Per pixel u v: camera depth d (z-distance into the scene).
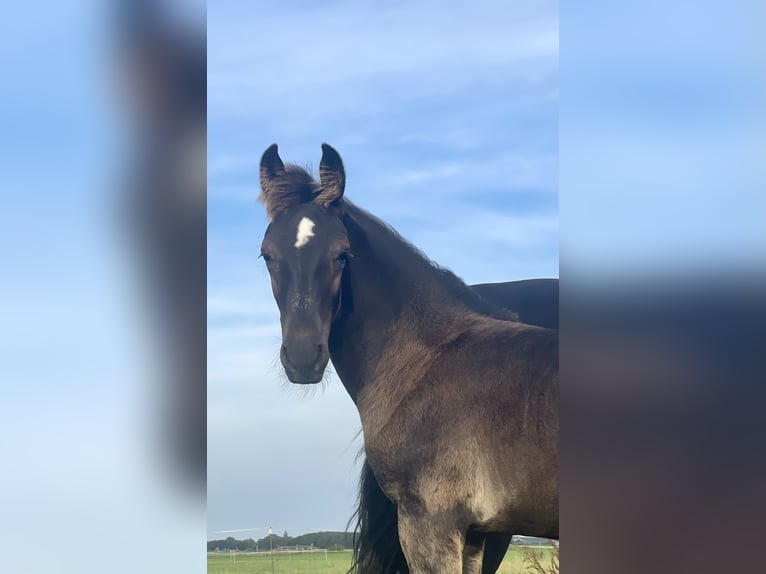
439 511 2.27
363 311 2.44
